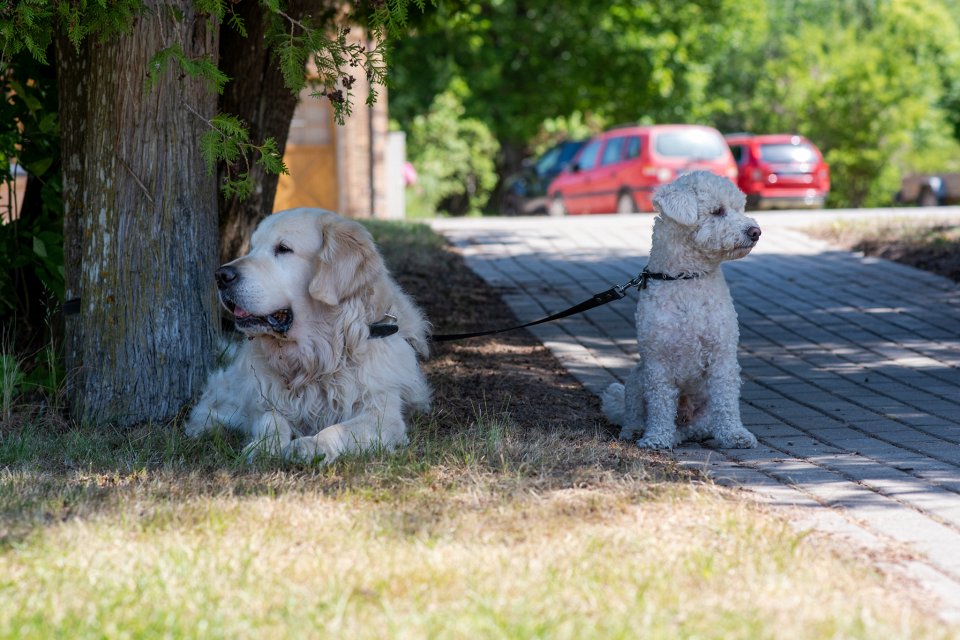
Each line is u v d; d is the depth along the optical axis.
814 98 44.91
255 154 8.52
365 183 23.22
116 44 6.33
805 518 4.80
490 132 35.09
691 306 6.31
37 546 4.35
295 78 6.09
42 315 8.55
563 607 3.73
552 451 5.93
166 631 3.56
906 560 4.28
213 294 6.91
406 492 5.14
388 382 6.35
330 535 4.49
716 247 6.09
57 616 3.70
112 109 6.46
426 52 34.00
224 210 9.39
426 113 33.94
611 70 35.22
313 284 6.00
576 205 28.58
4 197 9.59
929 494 5.23
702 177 6.21
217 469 5.64
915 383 8.29
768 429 6.95
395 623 3.58
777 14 50.25
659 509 4.86
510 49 34.53
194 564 4.12
